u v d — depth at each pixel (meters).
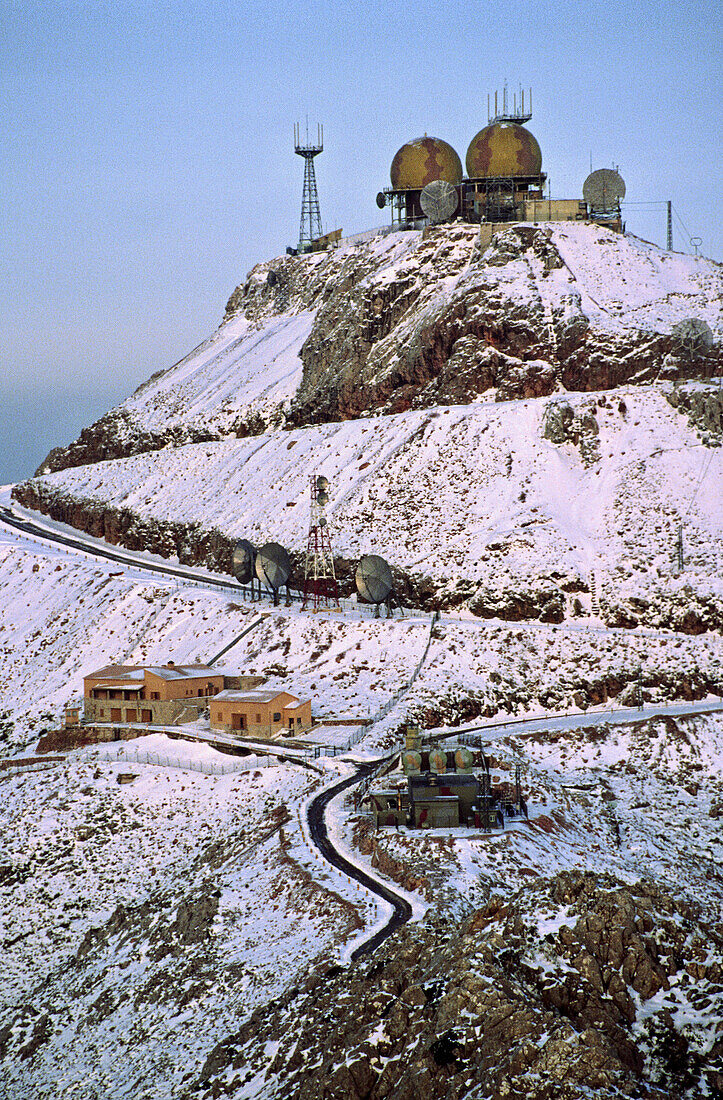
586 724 108.00
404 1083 45.16
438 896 67.69
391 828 80.38
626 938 49.53
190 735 110.88
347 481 161.88
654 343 159.75
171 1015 67.19
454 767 86.94
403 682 117.25
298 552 152.62
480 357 167.00
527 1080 41.72
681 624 122.50
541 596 129.50
